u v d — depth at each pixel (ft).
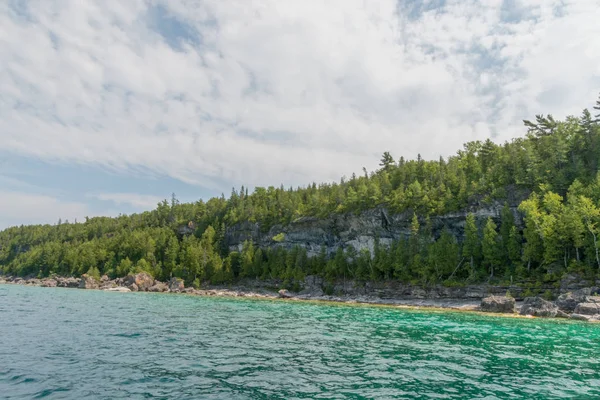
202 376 59.36
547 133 338.95
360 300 297.74
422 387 55.83
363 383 57.26
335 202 426.51
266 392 52.21
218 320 134.31
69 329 101.81
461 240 317.83
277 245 449.48
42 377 56.59
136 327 109.09
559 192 271.69
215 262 421.59
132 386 53.36
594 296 177.58
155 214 637.71
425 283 283.59
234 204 551.59
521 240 269.44
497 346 91.71
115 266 472.03
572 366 71.46
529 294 224.33
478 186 318.45
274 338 97.09
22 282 465.88
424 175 401.49
